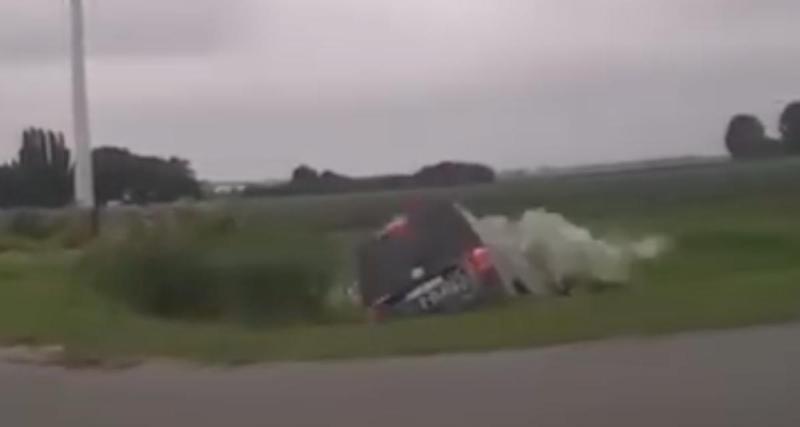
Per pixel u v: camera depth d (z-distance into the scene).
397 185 45.97
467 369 13.83
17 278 23.98
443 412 11.62
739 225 30.38
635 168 44.75
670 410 11.22
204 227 21.27
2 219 47.09
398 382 13.26
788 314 15.77
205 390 13.46
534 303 19.41
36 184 63.88
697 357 13.58
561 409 11.48
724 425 10.61
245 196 33.22
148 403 12.82
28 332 17.69
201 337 17.05
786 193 37.75
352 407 12.04
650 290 18.94
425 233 20.42
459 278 20.14
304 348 15.91
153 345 16.58
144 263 20.22
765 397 11.54
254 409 12.21
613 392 12.05
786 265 23.42
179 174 53.03
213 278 20.17
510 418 11.21
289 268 20.09
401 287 20.17
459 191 39.56
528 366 13.76
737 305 16.50
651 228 29.59
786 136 45.19
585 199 38.38
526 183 43.75
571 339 15.21
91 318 18.36
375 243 20.58
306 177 47.06
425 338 15.99
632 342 14.76
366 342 16.05
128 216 27.47
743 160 44.53
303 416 11.75
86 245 24.52
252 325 19.11
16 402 13.10
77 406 12.83
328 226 24.11
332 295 20.44
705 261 24.52
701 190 39.38
